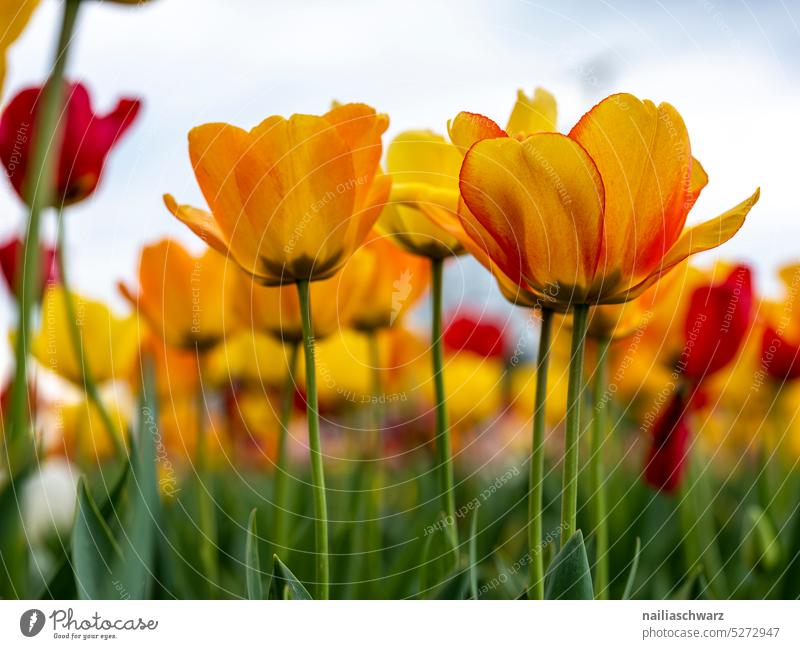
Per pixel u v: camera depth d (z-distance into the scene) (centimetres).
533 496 83
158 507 90
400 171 94
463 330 140
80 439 115
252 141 83
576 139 82
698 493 110
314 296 98
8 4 84
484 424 151
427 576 90
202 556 98
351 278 100
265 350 122
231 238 84
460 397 140
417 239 95
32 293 84
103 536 86
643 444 122
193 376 123
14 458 84
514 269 83
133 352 118
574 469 83
